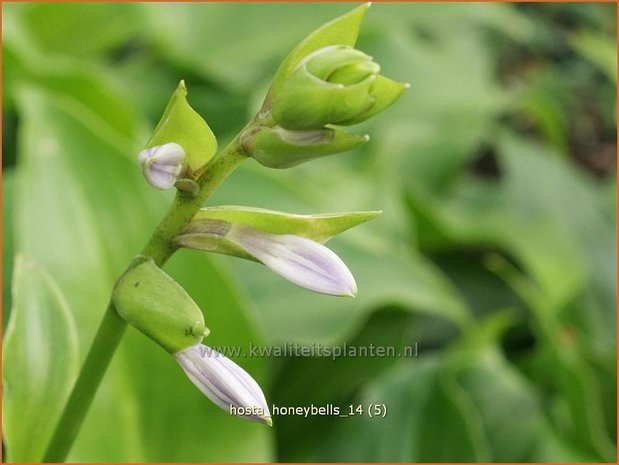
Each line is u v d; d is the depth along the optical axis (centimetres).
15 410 29
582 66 89
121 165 36
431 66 62
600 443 44
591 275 59
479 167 82
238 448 35
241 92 56
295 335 41
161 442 34
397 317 47
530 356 51
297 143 20
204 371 22
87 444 33
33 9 53
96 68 54
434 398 42
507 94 72
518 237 54
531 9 90
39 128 36
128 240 35
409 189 53
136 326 22
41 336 29
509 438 45
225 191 44
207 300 35
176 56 56
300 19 61
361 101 20
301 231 22
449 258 57
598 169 87
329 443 43
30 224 34
